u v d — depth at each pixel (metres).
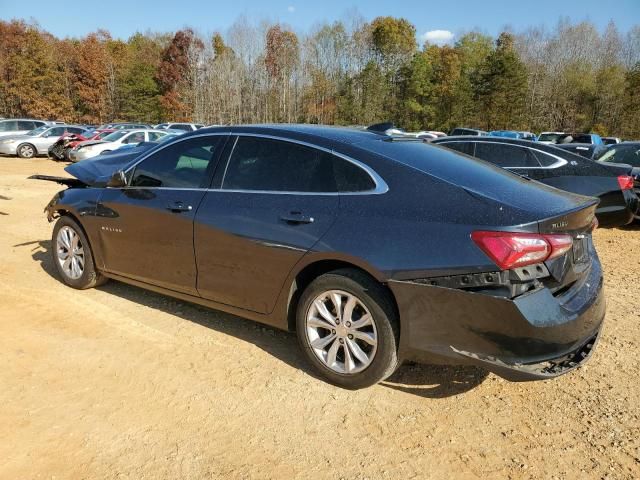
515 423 2.97
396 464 2.61
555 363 2.82
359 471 2.55
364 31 68.69
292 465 2.58
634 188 8.09
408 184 3.05
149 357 3.63
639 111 51.16
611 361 3.71
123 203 4.24
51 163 21.55
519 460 2.66
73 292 4.85
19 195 11.31
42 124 27.31
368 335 3.08
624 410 3.10
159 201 3.99
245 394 3.19
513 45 70.00
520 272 2.64
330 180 3.29
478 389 3.33
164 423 2.88
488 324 2.70
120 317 4.30
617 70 58.66
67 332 3.98
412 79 63.97
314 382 3.35
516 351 2.68
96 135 23.00
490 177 3.31
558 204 2.96
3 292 4.80
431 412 3.06
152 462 2.57
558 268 2.84
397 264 2.88
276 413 3.01
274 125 3.83
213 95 70.19
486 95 57.22
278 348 3.82
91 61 64.88
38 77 60.53
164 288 4.14
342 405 3.10
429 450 2.72
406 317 2.90
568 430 2.91
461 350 2.80
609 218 7.84
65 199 4.82
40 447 2.65
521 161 8.18
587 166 7.95
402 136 3.88
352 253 3.01
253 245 3.43
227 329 4.12
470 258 2.70
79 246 4.83
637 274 5.93
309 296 3.27
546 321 2.66
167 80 70.75
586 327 2.91
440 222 2.84
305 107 68.62
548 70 65.00
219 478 2.47
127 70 68.56
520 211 2.74
